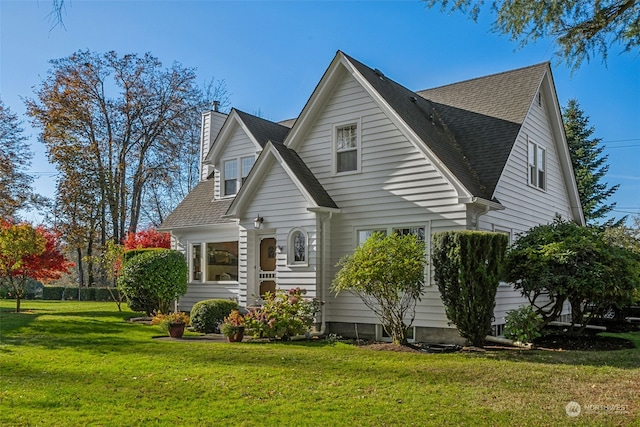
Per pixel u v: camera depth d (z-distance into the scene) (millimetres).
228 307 15078
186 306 19406
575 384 7895
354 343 12602
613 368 9070
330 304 14633
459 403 6867
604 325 16797
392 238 11961
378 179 14148
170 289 17438
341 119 15031
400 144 13812
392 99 14617
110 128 33219
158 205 40250
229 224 17859
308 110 15320
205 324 14594
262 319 13047
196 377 8391
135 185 34406
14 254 19047
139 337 13078
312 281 14195
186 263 18375
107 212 33000
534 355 10531
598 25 8539
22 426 6004
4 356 10273
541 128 17797
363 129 14539
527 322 12086
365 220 14281
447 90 18781
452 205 12812
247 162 18312
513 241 15117
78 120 31781
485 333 11688
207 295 18812
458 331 12211
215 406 6766
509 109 16125
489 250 11609
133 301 18453
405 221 13562
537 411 6496
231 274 18391
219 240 18719
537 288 12008
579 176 35375
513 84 17281
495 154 14539
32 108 31625
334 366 9266
